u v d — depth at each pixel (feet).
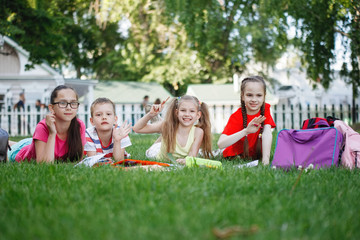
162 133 16.21
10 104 66.28
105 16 62.08
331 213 6.73
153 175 9.62
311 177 10.14
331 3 36.52
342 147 13.47
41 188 8.45
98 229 5.50
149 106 25.31
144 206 6.68
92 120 15.20
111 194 7.85
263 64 92.94
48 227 5.74
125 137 15.72
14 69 65.87
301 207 6.89
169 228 5.52
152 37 83.82
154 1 65.82
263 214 6.42
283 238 5.21
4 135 14.51
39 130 14.12
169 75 86.12
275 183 8.98
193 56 83.41
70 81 69.77
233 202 7.11
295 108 52.47
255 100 15.12
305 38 37.99
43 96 67.10
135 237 5.19
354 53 37.73
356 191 8.57
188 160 12.84
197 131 16.22
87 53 98.73
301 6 37.04
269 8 39.29
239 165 13.32
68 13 85.97
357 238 5.49
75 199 7.48
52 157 13.67
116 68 96.32
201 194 7.75
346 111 50.98
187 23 51.31
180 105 15.64
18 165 12.75
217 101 73.56
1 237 5.31
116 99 83.66
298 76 113.60
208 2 53.67
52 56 46.09
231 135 14.65
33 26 43.62
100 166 12.38
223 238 5.24
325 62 38.60
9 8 40.93
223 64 91.71
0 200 7.46
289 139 13.35
